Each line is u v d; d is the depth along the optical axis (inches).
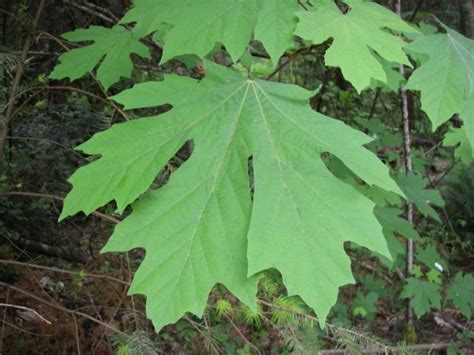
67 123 179.2
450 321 183.0
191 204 53.8
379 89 198.8
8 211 151.0
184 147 133.1
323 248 49.8
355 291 192.9
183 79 65.3
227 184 55.1
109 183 54.2
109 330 97.3
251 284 49.2
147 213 53.0
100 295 106.5
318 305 47.3
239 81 64.9
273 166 56.1
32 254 157.2
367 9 65.5
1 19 149.5
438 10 292.2
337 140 58.3
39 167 164.2
